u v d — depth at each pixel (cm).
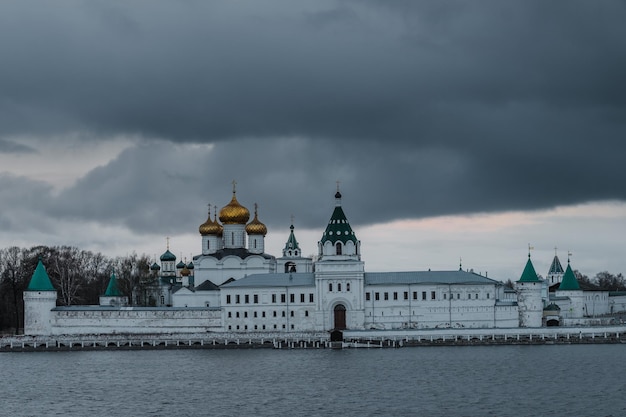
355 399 18638
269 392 19538
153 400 18762
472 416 16950
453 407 17775
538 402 18212
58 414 17375
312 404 18138
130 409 17825
